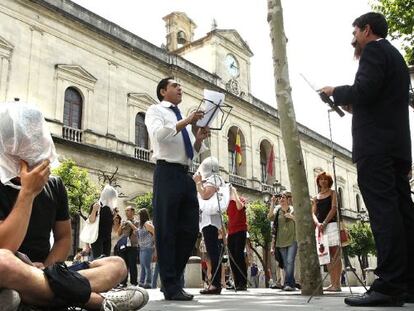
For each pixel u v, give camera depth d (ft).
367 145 11.85
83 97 75.36
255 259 97.50
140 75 85.97
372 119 11.93
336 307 11.10
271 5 21.52
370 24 12.78
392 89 11.97
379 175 11.65
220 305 12.36
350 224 140.87
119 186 73.61
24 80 67.05
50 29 72.08
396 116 11.93
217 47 107.86
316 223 24.20
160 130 15.48
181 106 93.45
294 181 19.38
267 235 86.02
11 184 8.54
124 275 9.21
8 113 8.50
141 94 84.43
